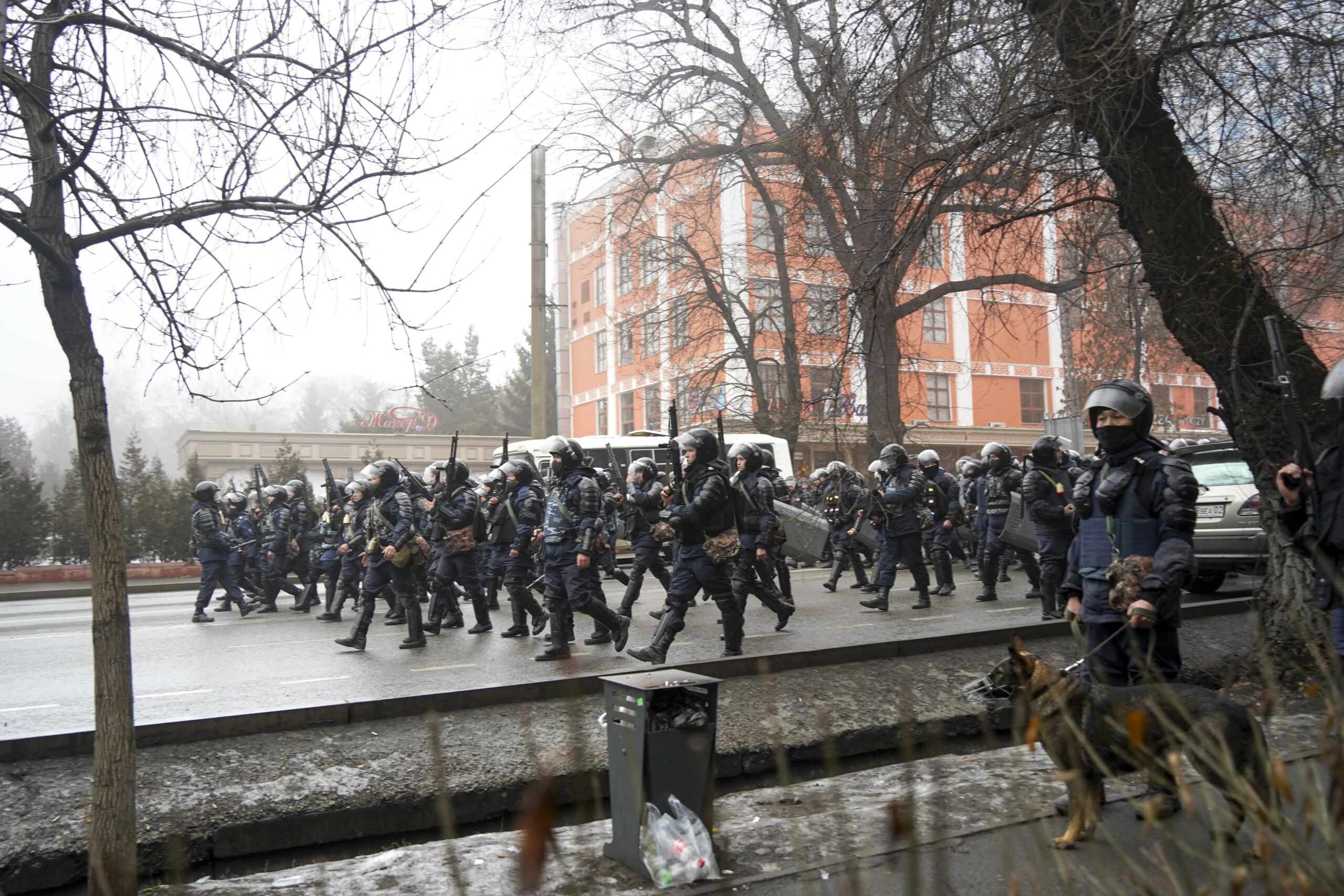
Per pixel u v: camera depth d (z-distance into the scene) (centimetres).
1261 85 812
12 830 497
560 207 2862
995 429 4178
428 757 598
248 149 441
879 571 1280
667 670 458
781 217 2200
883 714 721
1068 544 1108
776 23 995
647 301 3828
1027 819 251
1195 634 928
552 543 950
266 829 528
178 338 458
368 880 431
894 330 1856
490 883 422
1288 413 460
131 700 379
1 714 766
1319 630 466
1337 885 158
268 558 1509
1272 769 182
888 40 855
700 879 399
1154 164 820
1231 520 1152
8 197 385
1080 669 424
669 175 2833
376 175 439
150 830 504
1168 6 741
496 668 914
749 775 654
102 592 375
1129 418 485
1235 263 802
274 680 866
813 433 1548
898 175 902
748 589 1074
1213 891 184
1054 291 1680
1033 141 831
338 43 427
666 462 2466
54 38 418
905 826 169
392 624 1305
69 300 382
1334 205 823
